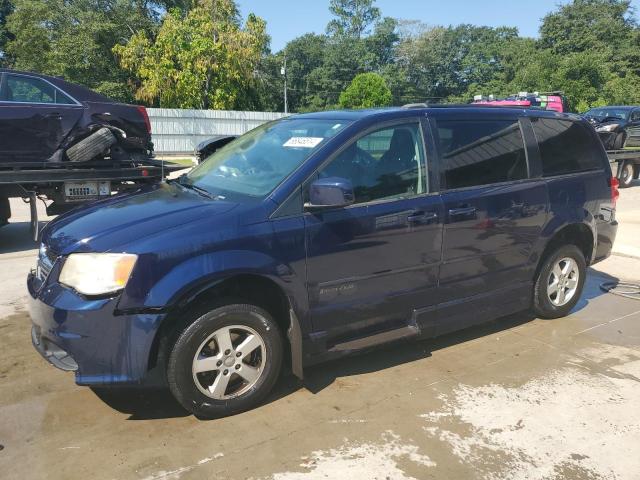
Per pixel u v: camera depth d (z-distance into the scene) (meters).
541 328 4.83
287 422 3.25
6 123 7.25
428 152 3.91
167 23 29.44
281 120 4.50
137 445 2.99
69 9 32.44
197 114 27.56
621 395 3.62
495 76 70.38
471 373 3.93
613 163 14.91
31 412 3.31
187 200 3.52
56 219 3.75
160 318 2.94
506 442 3.07
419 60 75.88
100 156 7.84
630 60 59.06
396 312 3.81
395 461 2.88
